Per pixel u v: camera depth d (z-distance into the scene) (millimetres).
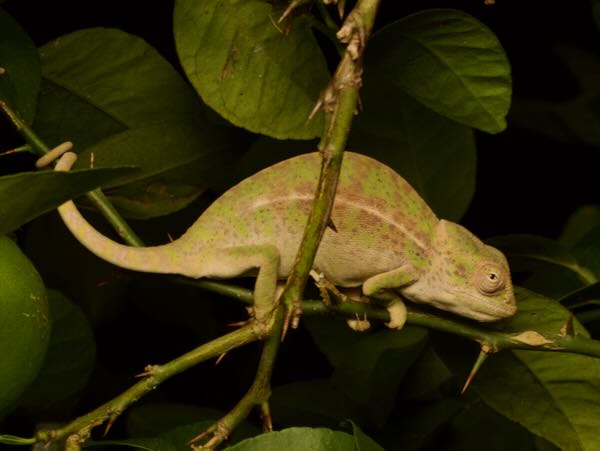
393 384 1128
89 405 1234
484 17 1459
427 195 1143
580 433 1051
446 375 1139
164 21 1299
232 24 1037
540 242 1120
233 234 1040
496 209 1461
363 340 1142
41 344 961
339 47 1052
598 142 1361
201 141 1100
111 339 1255
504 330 1062
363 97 1141
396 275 1050
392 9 1357
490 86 1050
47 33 1277
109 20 1291
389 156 1141
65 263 1177
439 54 1046
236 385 1281
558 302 1065
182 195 1099
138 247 1035
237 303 1239
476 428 1144
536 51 1478
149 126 1090
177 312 1222
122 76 1106
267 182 1047
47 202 943
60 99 1102
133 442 984
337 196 1053
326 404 1144
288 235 1041
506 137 1443
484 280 1050
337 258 1057
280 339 972
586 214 1320
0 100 1030
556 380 1058
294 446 976
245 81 1038
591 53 1414
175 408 1143
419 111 1143
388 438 1135
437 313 1076
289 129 1042
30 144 1031
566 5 1463
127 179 1085
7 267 954
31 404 1094
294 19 1041
